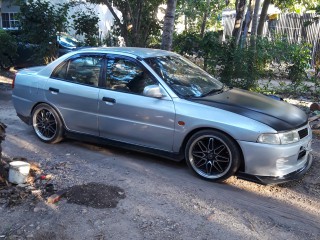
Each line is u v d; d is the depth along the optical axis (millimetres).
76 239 3592
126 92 5312
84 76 5750
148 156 5719
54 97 5938
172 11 9094
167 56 5805
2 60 13289
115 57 5535
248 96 5398
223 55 9633
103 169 5203
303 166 4891
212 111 4746
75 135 5934
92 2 13531
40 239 3584
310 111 8633
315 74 10938
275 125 4531
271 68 10492
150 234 3680
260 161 4477
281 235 3725
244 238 3650
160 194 4500
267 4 14703
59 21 12445
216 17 23109
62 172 5062
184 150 5055
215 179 4809
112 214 4020
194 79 5535
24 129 6988
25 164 4695
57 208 4113
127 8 12750
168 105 4980
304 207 4301
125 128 5340
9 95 10438
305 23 10656
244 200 4418
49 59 12633
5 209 4094
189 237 3643
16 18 12539
